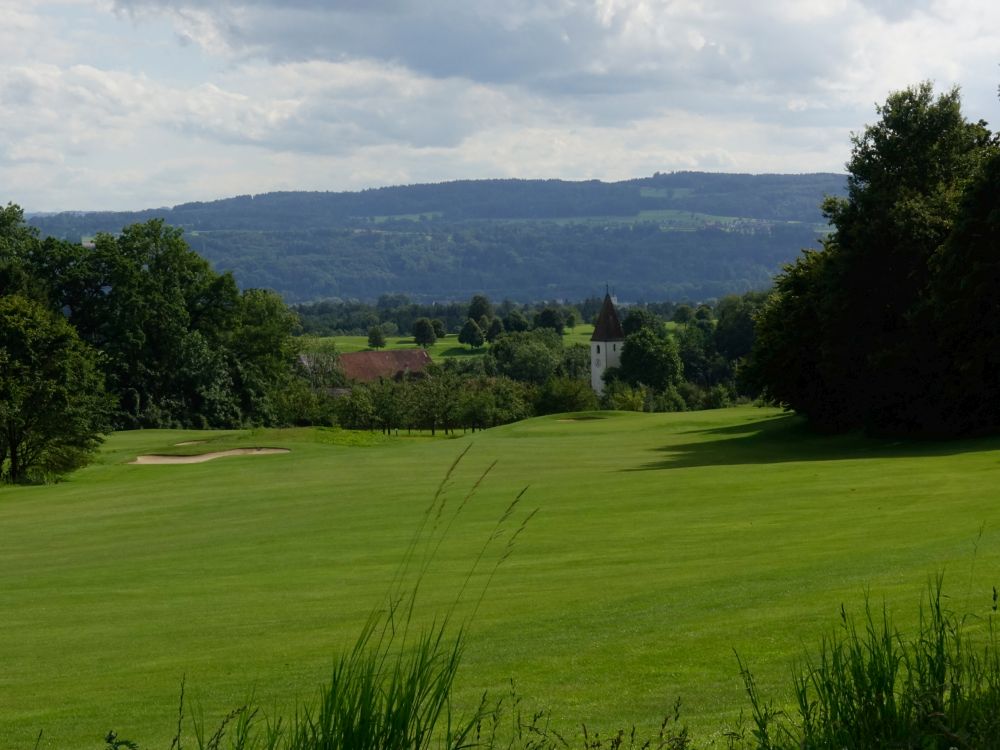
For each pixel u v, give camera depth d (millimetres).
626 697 9344
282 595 17203
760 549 18141
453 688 10156
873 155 47969
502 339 167375
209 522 28656
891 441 44812
